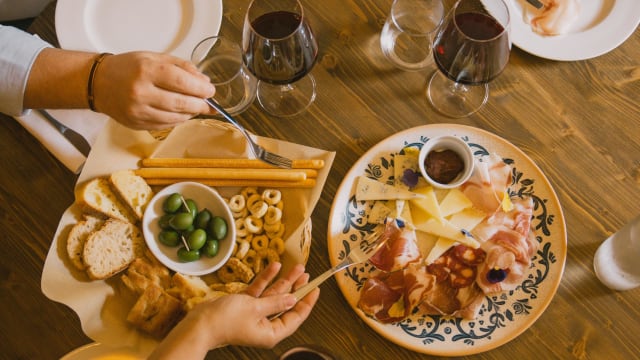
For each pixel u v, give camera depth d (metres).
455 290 1.16
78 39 1.29
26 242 1.20
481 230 1.19
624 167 1.24
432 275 1.13
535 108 1.28
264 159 1.21
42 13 1.33
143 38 1.31
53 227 1.21
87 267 1.13
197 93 1.05
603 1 1.30
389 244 1.16
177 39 1.31
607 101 1.27
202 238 1.17
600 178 1.23
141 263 1.18
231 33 1.34
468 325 1.13
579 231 1.21
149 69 1.03
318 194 1.21
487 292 1.13
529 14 1.29
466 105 1.29
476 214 1.21
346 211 1.22
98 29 1.31
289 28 1.15
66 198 1.23
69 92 1.10
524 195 1.22
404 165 1.23
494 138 1.24
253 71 1.16
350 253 1.15
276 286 1.07
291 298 1.02
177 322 1.14
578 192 1.23
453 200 1.21
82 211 1.19
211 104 1.10
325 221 1.23
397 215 1.20
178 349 0.94
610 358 1.12
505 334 1.12
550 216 1.19
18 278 1.18
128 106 1.05
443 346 1.11
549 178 1.24
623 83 1.28
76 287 1.15
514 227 1.18
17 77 1.09
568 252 1.20
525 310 1.13
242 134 1.24
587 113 1.27
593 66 1.29
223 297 1.00
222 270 1.21
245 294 1.03
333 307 1.17
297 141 1.28
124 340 1.12
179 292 1.15
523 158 1.23
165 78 1.03
